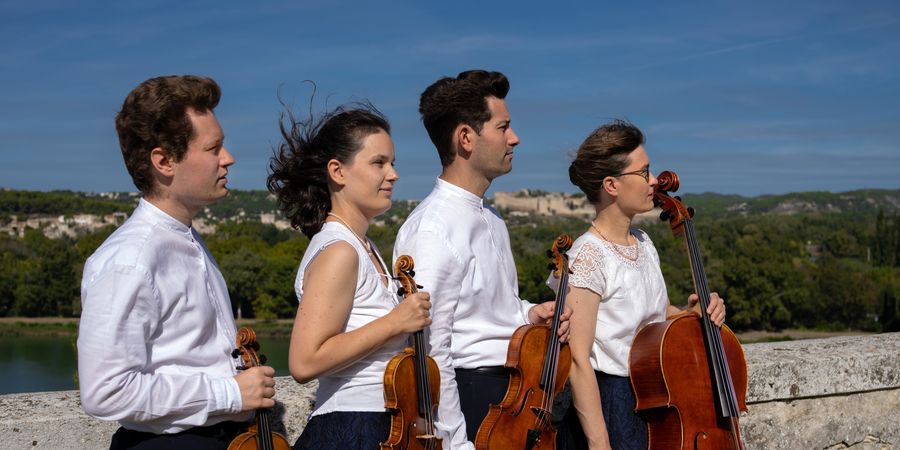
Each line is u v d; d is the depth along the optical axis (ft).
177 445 7.45
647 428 10.32
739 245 282.36
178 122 7.44
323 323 7.85
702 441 10.04
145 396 7.07
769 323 274.57
